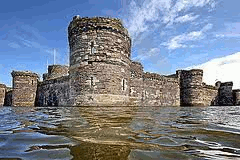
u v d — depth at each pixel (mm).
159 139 4656
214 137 4969
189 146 4113
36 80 34375
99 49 18750
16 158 3344
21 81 33156
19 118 9359
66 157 3340
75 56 19641
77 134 5066
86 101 18234
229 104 42344
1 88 41125
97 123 6871
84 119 8102
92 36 18953
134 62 25703
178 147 4020
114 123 6926
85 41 19078
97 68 18516
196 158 3373
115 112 12227
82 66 18844
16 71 33000
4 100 41781
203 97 36781
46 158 3314
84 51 18984
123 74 19859
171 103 32250
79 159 3225
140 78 26172
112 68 18938
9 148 3916
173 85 33250
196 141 4539
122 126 6309
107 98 18375
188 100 35594
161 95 30094
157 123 7207
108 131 5430
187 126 6625
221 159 3336
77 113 11383
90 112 11844
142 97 26266
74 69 19641
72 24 20344
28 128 6145
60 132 5352
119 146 3977
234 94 43812
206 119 9195
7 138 4738
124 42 20406
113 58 19094
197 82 35531
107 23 19109
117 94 19016
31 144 4191
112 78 18812
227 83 42500
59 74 37906
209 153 3658
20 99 32906
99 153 3537
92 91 18266
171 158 3350
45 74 39469
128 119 8227
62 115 10141
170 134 5254
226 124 7289
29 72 33781
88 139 4551
